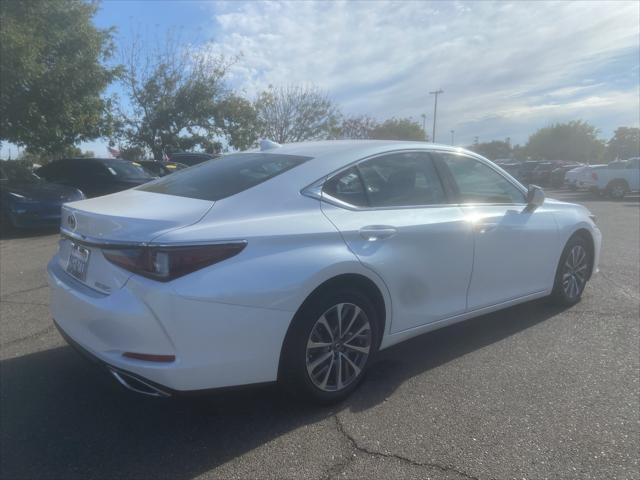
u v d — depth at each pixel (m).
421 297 3.42
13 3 12.48
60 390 3.30
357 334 3.09
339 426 2.86
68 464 2.54
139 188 3.55
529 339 4.09
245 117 27.30
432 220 3.45
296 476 2.44
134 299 2.48
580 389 3.25
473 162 4.05
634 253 7.49
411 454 2.60
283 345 2.78
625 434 2.75
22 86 12.69
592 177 20.28
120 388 3.33
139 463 2.54
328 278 2.85
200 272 2.48
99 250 2.69
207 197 2.92
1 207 9.55
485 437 2.74
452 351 3.87
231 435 2.78
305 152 3.42
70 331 2.89
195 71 26.27
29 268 6.74
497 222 3.89
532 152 78.19
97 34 14.64
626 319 4.50
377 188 3.35
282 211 2.89
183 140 26.38
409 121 46.09
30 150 15.58
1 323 4.49
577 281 4.88
